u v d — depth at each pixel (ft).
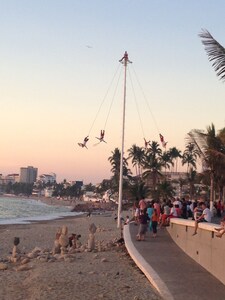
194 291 38.93
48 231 163.12
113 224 205.98
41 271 53.21
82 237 116.67
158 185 290.15
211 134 112.98
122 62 134.41
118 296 38.78
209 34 51.13
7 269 59.06
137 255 57.88
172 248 65.31
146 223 73.82
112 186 489.67
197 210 55.42
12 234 145.69
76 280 46.52
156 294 39.22
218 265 44.70
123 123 129.80
